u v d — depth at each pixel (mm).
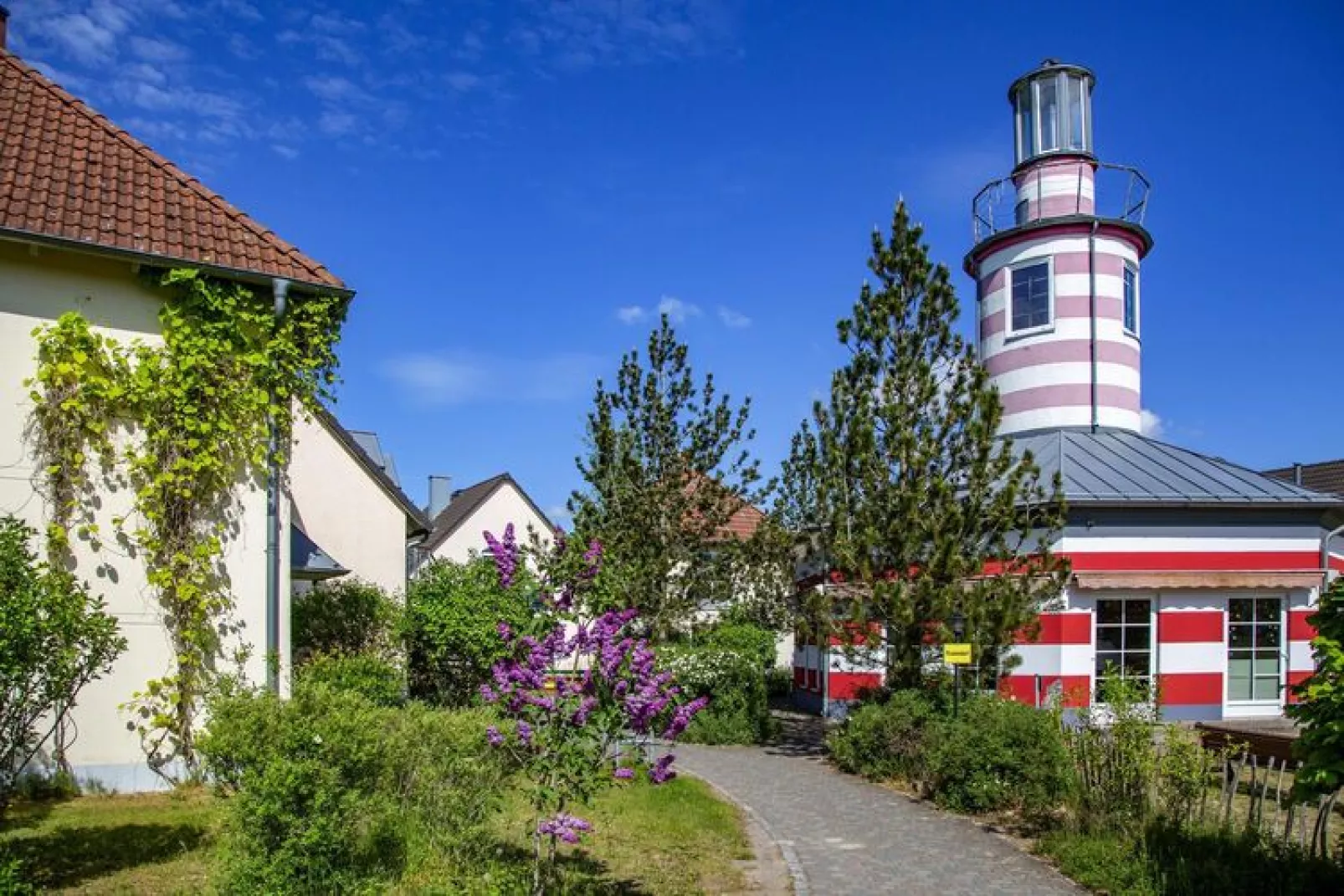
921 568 13289
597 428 15906
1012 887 8070
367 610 15516
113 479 9711
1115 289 20469
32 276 9562
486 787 8125
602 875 7867
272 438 10438
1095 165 21203
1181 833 8281
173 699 9680
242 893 6016
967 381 13906
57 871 6891
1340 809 9727
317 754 6328
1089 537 16422
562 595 7145
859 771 13500
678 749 16375
